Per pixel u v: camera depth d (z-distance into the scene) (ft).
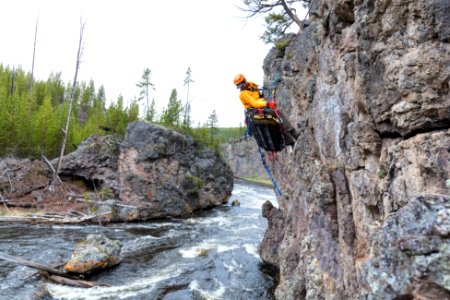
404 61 12.13
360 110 16.14
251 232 59.26
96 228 58.59
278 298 28.30
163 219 72.69
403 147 12.39
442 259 6.91
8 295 28.40
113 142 83.71
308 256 21.67
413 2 11.87
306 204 25.54
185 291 32.24
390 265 7.88
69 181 83.05
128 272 37.35
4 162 78.79
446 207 7.48
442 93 11.18
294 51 35.76
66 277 34.42
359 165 15.75
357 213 15.96
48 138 109.09
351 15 18.67
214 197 95.09
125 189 73.56
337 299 17.95
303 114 31.94
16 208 66.39
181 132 94.84
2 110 103.19
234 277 36.22
